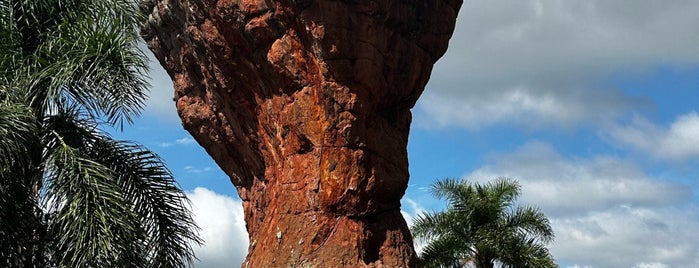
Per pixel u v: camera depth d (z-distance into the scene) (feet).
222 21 61.93
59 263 50.24
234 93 66.18
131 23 56.44
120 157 53.67
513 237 92.02
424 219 94.79
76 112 53.83
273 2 58.75
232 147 71.26
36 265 51.08
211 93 69.00
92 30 54.03
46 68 52.11
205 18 63.52
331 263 58.34
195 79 70.54
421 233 94.17
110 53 53.52
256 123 66.44
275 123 63.10
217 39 63.31
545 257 91.25
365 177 59.62
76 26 55.11
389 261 59.88
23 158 50.49
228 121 69.56
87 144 53.42
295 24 58.80
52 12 55.62
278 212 61.82
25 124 49.06
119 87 53.62
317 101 59.47
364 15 58.34
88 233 48.39
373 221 60.80
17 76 52.54
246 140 68.23
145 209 53.42
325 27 57.00
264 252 61.52
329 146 59.52
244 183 72.64
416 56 62.49
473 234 93.61
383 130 61.52
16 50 53.83
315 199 59.82
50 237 50.55
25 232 50.39
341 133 59.16
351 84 58.75
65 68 51.72
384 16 59.06
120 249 48.42
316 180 59.72
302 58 59.26
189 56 68.69
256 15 59.98
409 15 61.00
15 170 49.83
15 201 50.14
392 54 60.39
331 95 58.75
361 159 59.52
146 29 72.02
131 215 49.96
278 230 60.95
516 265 91.20
